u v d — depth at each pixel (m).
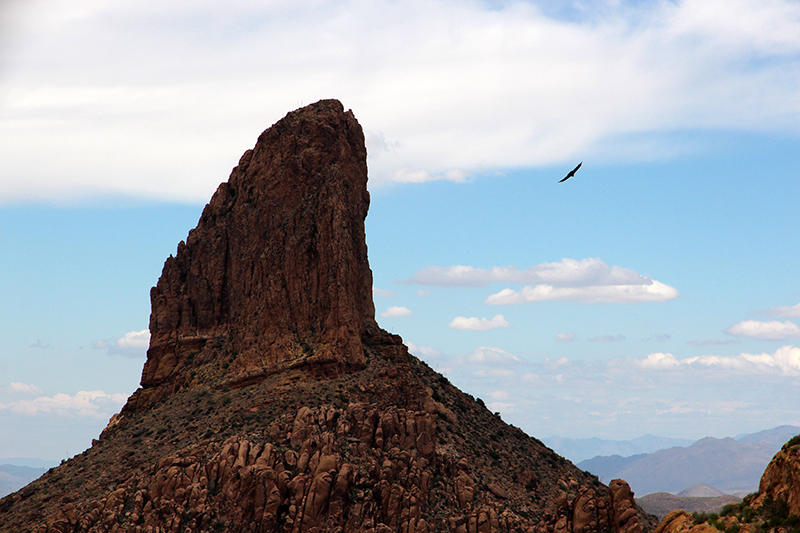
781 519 111.62
